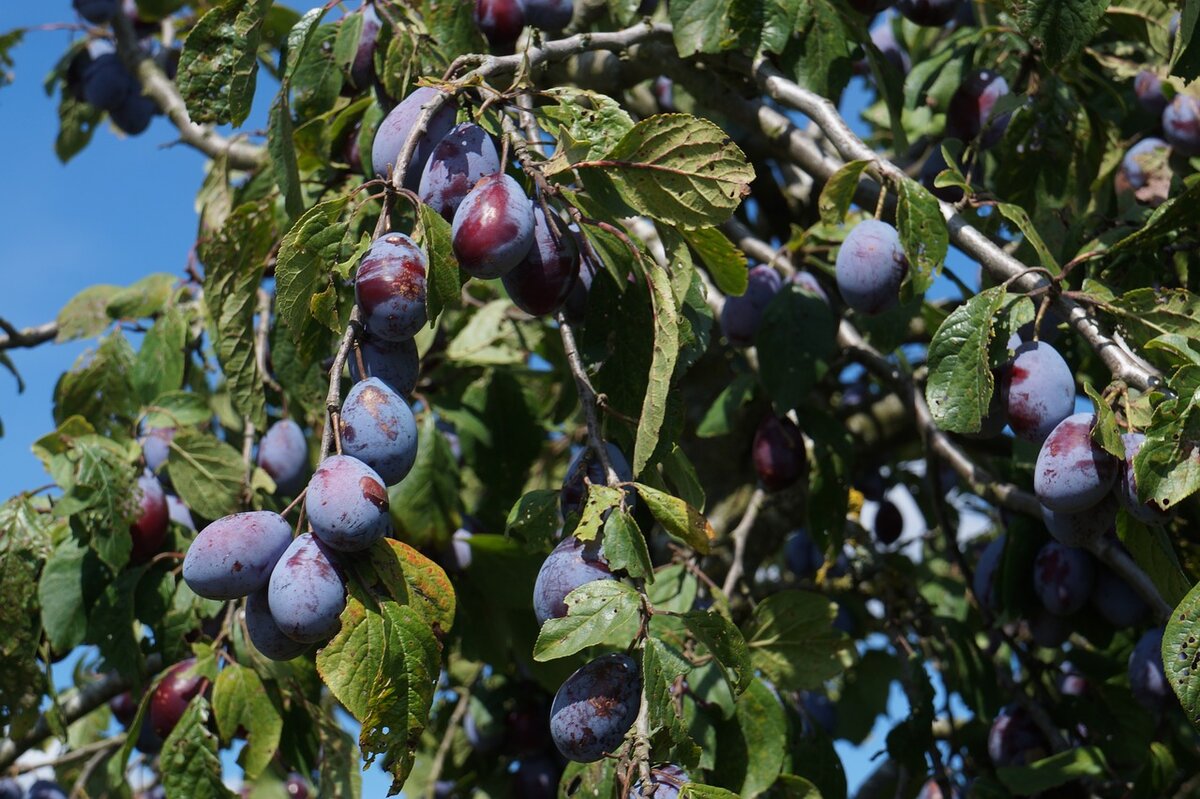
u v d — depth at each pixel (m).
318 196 1.32
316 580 0.96
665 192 1.07
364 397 0.99
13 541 1.31
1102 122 1.38
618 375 1.12
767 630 1.27
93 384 1.45
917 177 1.47
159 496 1.33
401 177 1.04
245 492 1.34
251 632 0.98
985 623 1.41
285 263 1.03
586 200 1.06
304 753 1.31
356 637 0.96
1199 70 1.19
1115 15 1.37
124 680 1.43
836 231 1.35
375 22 1.25
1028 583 1.26
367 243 1.02
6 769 1.45
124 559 1.30
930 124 1.69
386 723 0.97
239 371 1.31
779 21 1.28
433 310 1.01
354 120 1.29
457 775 1.58
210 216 1.44
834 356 1.46
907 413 1.61
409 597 0.98
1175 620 1.01
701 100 1.34
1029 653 1.41
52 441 1.33
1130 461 1.05
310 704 1.29
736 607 1.44
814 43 1.29
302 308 1.05
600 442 1.06
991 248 1.15
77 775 1.74
